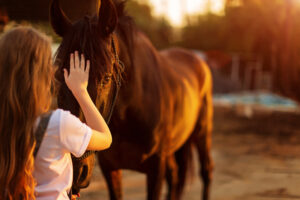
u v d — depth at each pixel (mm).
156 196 2609
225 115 9445
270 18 11828
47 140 1224
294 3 11211
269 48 12977
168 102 2666
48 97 1270
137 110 2314
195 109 3383
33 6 6547
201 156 3818
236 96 12672
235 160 5367
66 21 1649
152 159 2580
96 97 1528
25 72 1207
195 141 3795
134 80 2232
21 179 1190
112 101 1763
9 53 1211
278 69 12438
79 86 1404
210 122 3877
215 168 4957
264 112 9719
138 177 4559
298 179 4469
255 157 5543
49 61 1266
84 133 1262
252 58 15086
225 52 17344
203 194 3803
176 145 3090
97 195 3770
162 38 14258
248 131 7539
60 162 1249
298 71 11812
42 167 1230
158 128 2508
